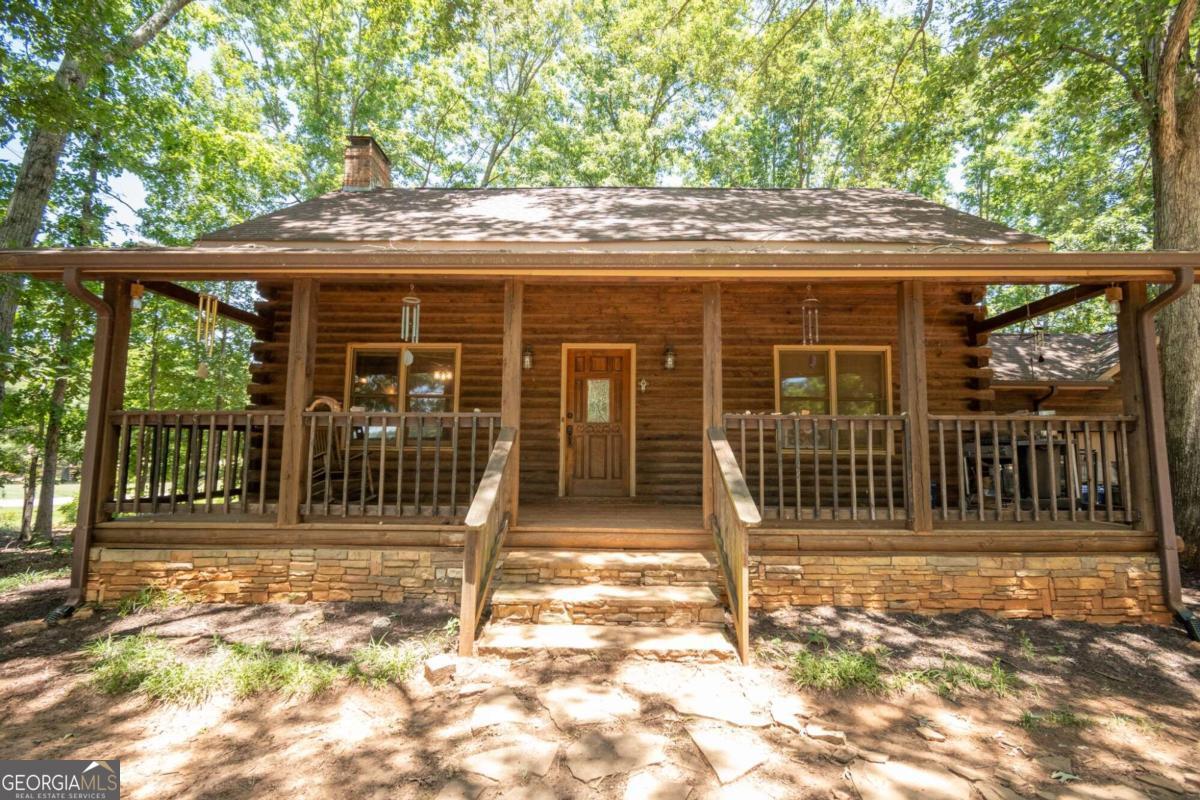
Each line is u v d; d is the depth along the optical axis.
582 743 3.13
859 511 5.30
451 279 5.66
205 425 5.77
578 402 8.08
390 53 20.58
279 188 18.83
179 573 5.34
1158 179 7.74
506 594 4.67
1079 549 5.31
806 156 22.94
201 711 3.51
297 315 5.54
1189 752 3.22
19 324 10.55
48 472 11.82
